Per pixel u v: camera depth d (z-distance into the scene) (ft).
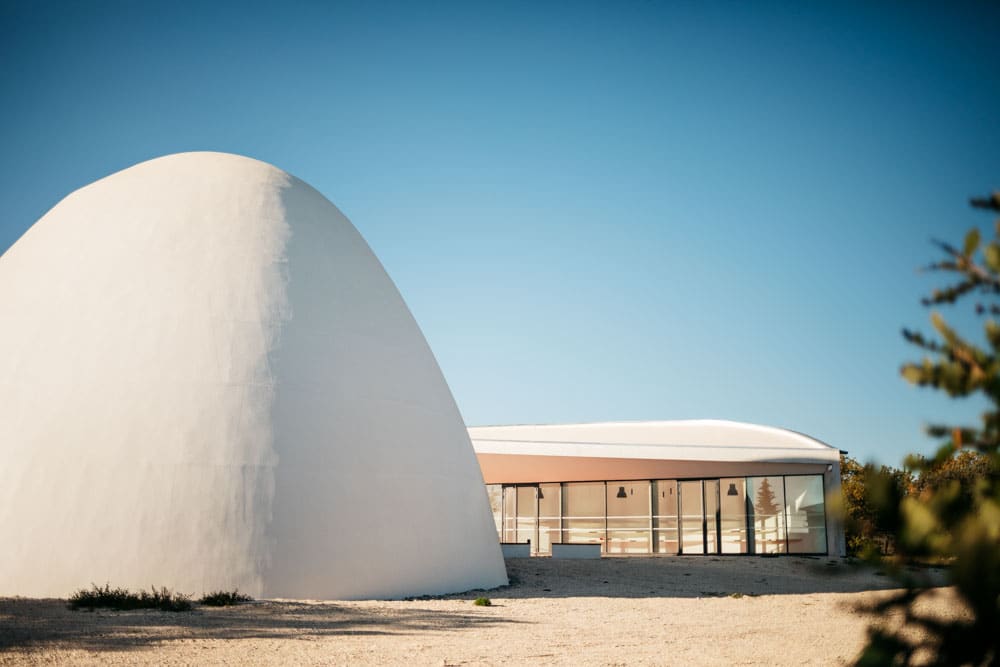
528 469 108.06
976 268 8.16
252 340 54.29
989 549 7.11
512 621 42.04
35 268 58.70
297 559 49.14
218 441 50.26
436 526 56.18
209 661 29.35
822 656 32.09
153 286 55.11
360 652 31.86
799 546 95.96
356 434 54.39
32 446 50.06
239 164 65.36
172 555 47.21
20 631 34.19
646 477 105.50
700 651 33.09
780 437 111.45
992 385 7.67
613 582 66.33
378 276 64.64
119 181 63.26
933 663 7.62
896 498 7.61
